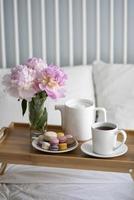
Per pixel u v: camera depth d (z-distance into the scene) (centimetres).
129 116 190
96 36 220
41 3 216
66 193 140
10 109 193
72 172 153
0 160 137
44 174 150
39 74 139
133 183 150
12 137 153
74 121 146
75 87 204
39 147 138
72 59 222
